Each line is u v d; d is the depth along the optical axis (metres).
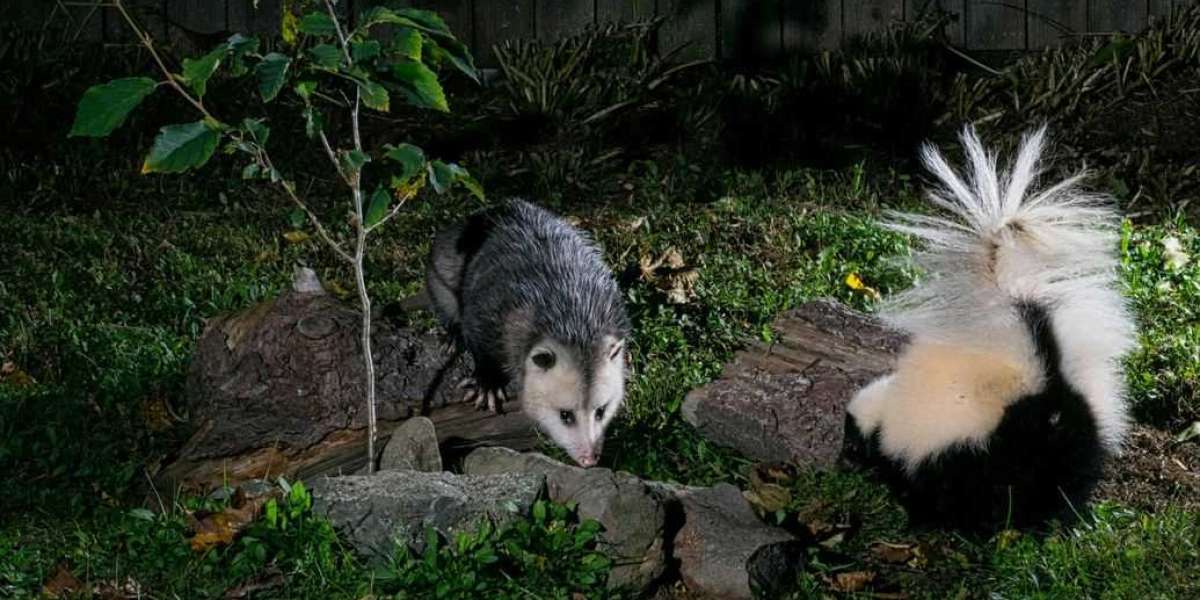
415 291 2.89
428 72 2.15
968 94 3.69
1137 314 2.72
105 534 2.16
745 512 2.15
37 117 3.51
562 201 3.37
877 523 2.22
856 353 2.47
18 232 3.06
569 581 2.05
